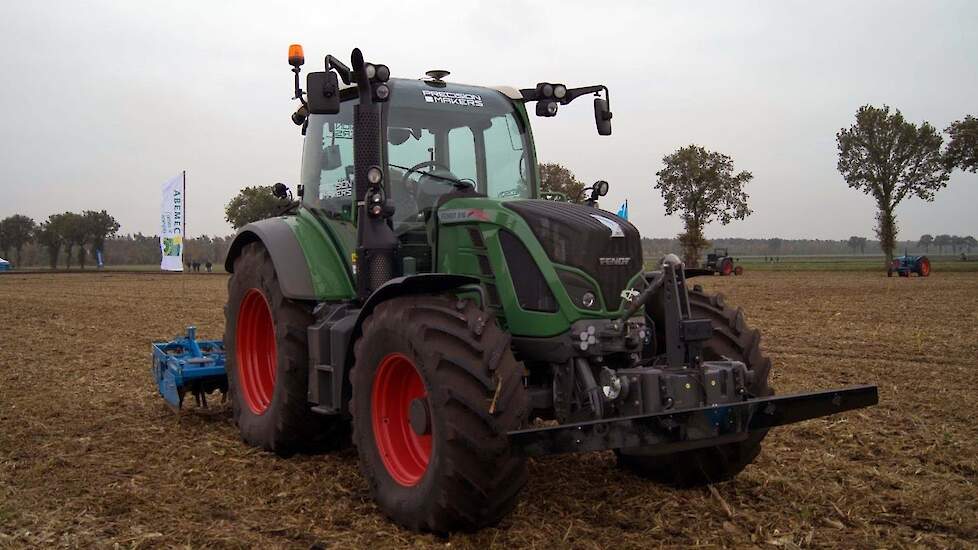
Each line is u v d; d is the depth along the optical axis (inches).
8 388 324.8
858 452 215.6
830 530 161.6
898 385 315.0
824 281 1277.1
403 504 163.6
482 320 158.9
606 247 175.3
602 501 179.8
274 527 163.6
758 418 158.4
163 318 657.0
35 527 163.0
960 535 158.4
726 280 1349.7
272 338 241.9
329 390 198.7
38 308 768.9
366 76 192.5
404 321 164.9
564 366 174.2
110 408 285.9
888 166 1812.3
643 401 159.3
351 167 215.9
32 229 4141.2
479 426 150.7
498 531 159.5
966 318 591.8
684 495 184.1
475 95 219.3
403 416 177.6
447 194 198.8
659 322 199.2
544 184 273.7
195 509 175.2
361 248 195.2
